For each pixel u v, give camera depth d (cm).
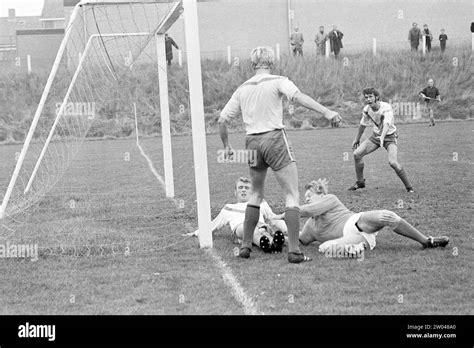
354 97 2247
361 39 2669
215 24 2680
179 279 474
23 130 2177
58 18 3428
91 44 1102
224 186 958
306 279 462
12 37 3184
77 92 1107
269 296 428
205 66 2370
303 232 568
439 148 1335
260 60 543
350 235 530
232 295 432
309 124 2039
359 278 461
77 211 787
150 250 570
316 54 2456
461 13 2645
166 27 812
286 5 2684
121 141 1891
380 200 792
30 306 426
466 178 948
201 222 575
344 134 1742
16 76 2397
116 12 1365
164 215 744
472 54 2331
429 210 716
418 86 2266
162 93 877
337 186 925
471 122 1886
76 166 1299
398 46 2562
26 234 653
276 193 877
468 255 518
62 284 474
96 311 412
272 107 524
